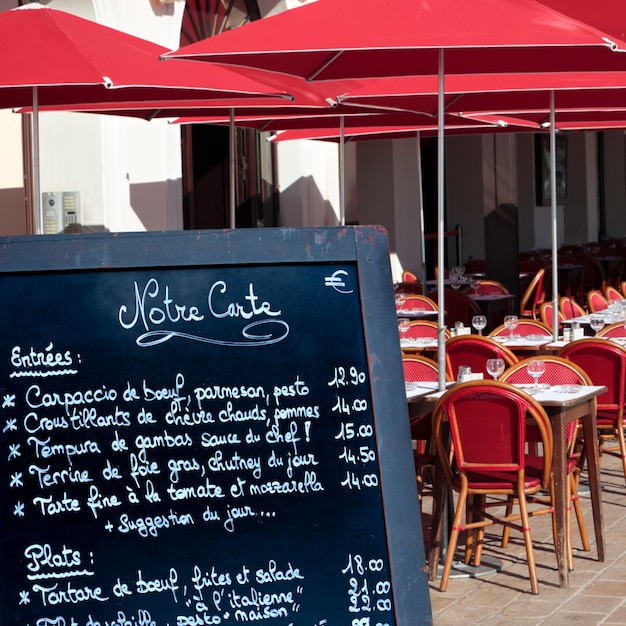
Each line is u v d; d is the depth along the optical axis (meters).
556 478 5.38
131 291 3.07
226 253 3.08
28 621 2.94
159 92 6.82
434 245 16.42
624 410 7.23
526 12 5.21
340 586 2.99
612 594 5.23
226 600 2.98
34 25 6.06
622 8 6.12
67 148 9.28
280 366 3.08
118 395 3.04
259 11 12.38
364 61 6.09
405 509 3.00
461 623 4.89
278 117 8.43
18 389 3.02
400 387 3.06
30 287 3.05
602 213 22.95
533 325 8.71
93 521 2.99
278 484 3.03
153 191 9.88
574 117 10.12
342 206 9.53
